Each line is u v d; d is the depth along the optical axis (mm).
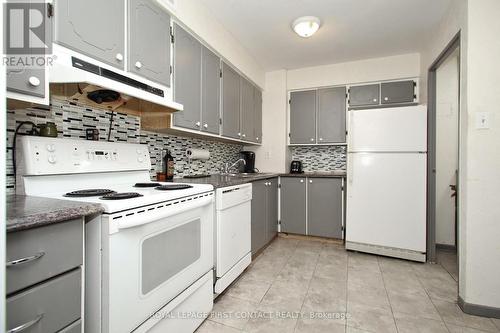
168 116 1858
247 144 3660
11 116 1214
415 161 2557
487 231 1647
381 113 2682
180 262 1372
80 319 886
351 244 2824
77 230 871
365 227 2754
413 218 2562
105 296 964
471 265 1675
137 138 1941
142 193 1261
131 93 1262
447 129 2955
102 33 1316
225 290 1980
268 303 1797
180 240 1369
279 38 2740
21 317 706
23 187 1171
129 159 1701
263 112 3783
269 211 3057
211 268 1701
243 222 2203
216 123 2475
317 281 2133
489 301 1642
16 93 933
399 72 3164
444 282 2121
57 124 1412
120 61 1424
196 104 2145
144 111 1840
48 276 772
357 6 2162
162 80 1744
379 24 2445
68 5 1150
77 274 874
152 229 1165
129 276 1046
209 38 2238
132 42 1503
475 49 1671
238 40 2787
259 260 2605
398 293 1935
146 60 1605
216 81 2471
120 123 1796
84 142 1442
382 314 1661
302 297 1875
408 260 2596
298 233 3346
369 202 2734
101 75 1279
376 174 2703
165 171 2145
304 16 2307
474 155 1673
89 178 1452
